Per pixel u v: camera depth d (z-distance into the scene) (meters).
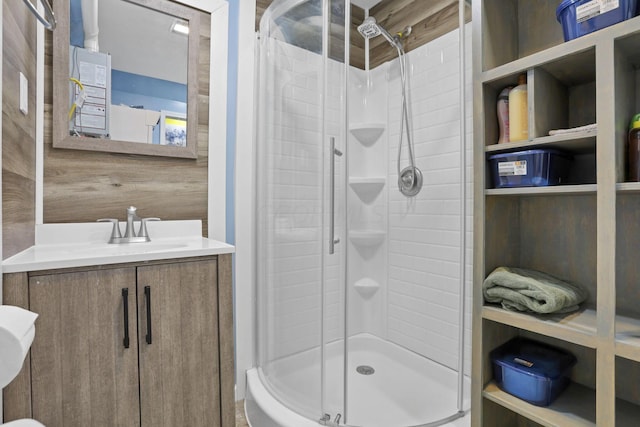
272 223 1.82
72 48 1.49
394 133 2.12
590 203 1.13
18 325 0.67
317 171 1.67
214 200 1.83
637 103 0.97
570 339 0.92
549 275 1.17
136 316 1.19
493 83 1.13
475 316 1.14
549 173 1.03
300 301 1.67
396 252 2.11
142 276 1.20
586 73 1.07
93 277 1.12
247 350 1.90
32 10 0.96
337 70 1.68
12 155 1.09
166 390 1.25
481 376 1.13
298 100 1.73
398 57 2.10
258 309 1.88
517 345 1.25
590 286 1.13
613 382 0.84
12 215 1.10
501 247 1.21
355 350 2.20
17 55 1.13
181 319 1.28
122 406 1.16
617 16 0.86
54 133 1.44
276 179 1.81
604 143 0.85
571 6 0.95
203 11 1.80
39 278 1.03
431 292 1.90
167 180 1.71
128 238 1.50
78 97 1.50
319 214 1.66
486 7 1.15
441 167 1.86
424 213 1.95
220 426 1.36
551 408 1.03
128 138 1.60
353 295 2.23
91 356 1.11
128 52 1.61
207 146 1.82
